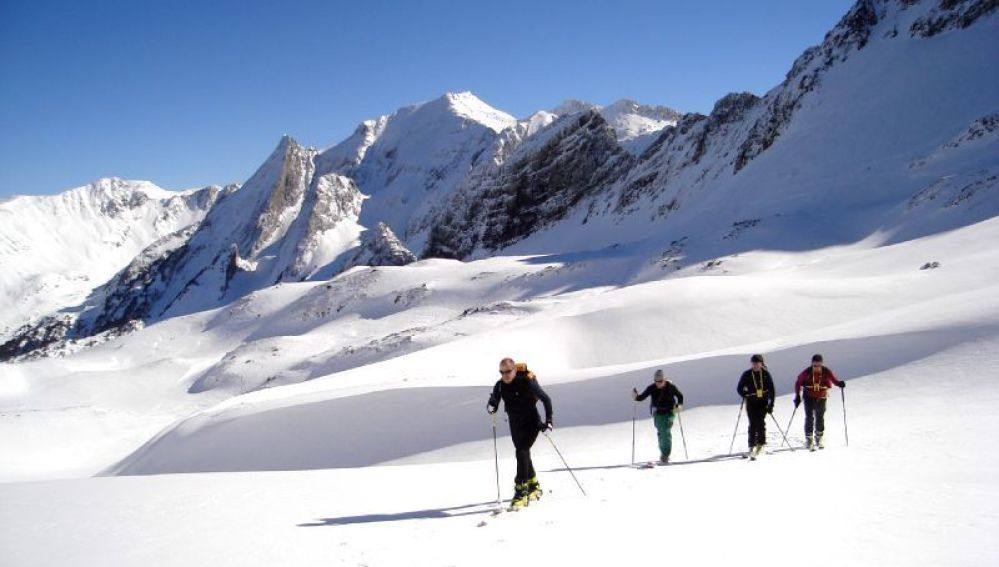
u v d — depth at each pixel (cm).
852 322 3422
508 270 14000
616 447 1972
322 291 15775
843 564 565
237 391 10550
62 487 1383
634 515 819
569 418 2673
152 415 9475
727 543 655
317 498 1102
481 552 688
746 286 5566
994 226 6244
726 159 16712
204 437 3800
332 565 669
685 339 4988
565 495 1015
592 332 5406
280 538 795
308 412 3491
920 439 1259
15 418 7919
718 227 12262
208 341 15888
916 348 2370
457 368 4797
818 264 7094
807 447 1466
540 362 5009
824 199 10994
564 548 681
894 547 604
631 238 16788
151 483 1401
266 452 3250
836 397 2111
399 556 690
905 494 817
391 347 9262
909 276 5122
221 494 1178
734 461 1328
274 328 15075
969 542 602
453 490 1155
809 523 713
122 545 796
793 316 4859
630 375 2953
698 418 2312
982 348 2178
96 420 8238
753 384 1403
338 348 11350
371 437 3039
